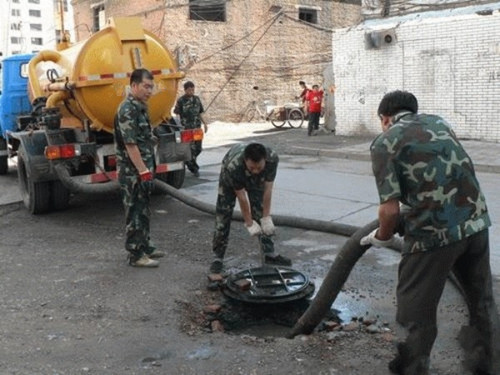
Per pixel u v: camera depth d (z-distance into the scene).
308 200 8.34
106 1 24.59
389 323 4.34
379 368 3.55
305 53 24.84
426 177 3.01
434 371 3.54
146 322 4.36
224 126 21.70
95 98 7.20
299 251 6.07
